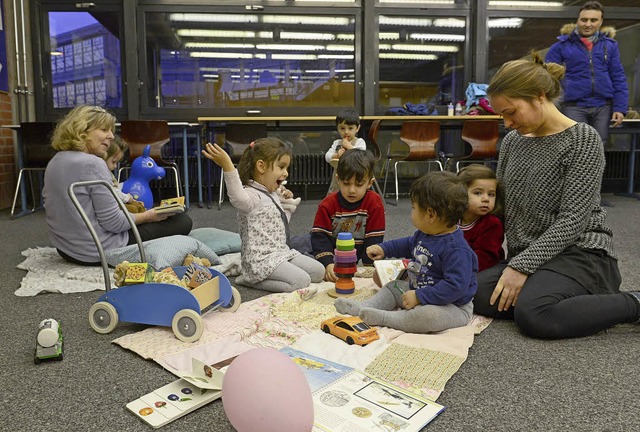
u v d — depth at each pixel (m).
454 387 1.17
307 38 5.42
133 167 3.06
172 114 5.26
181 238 2.19
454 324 1.50
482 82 5.48
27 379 1.22
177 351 1.35
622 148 5.56
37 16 5.03
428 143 4.52
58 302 1.83
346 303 1.62
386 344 1.38
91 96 5.21
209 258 2.25
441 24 5.49
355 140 3.62
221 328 1.49
